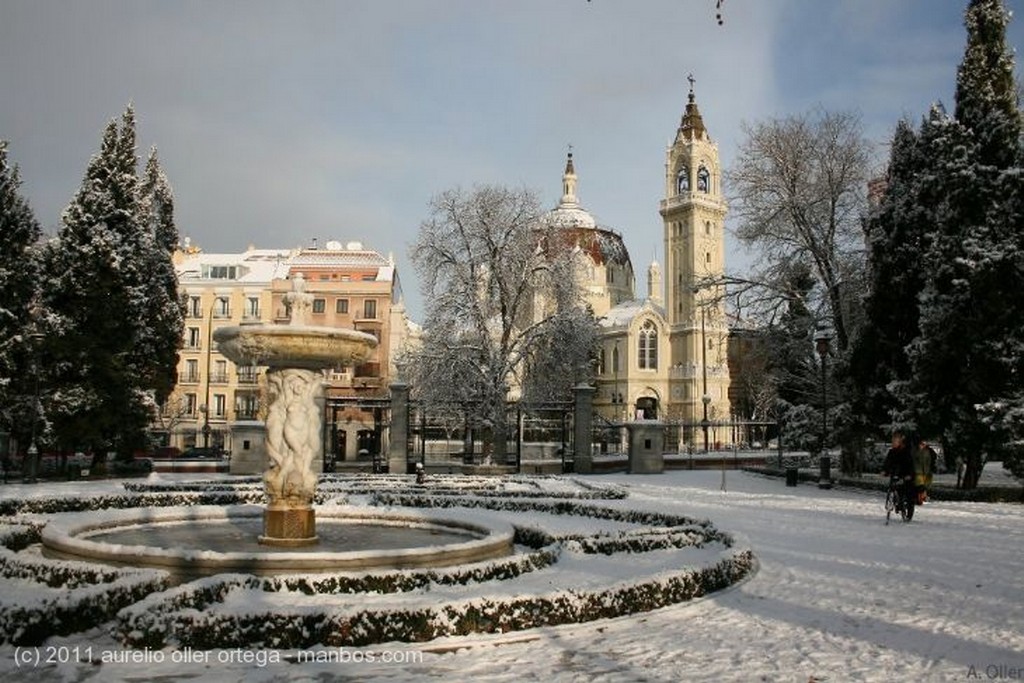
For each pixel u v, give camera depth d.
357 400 34.34
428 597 7.89
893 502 17.83
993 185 22.61
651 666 6.61
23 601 6.66
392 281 70.00
